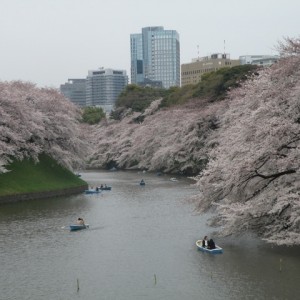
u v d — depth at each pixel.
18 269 30.22
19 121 63.34
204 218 45.62
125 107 148.38
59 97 77.31
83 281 27.84
